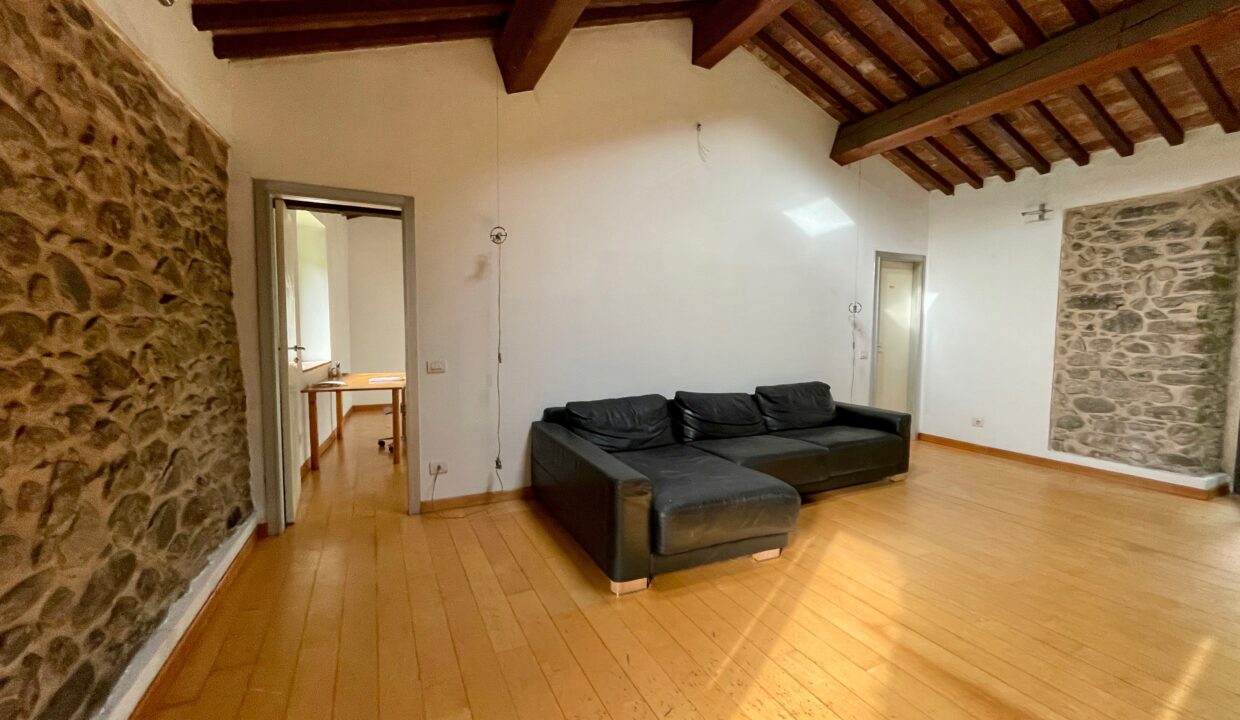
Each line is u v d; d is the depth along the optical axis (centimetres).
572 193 367
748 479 278
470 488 351
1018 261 476
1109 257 422
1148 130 389
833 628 214
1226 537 306
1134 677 185
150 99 197
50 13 140
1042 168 450
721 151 424
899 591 244
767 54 431
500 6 294
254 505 297
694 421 385
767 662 192
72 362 148
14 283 127
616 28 375
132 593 173
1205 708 170
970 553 284
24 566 127
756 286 450
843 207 491
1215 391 383
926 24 359
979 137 450
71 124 149
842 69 410
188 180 230
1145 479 401
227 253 278
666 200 403
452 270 335
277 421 301
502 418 357
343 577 253
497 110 340
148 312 192
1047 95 352
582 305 377
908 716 166
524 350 360
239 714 164
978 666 191
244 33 270
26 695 126
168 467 203
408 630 210
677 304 414
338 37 285
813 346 486
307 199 303
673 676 184
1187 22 262
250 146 285
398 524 318
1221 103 339
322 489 381
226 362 271
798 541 300
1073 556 281
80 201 153
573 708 169
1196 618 222
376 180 312
